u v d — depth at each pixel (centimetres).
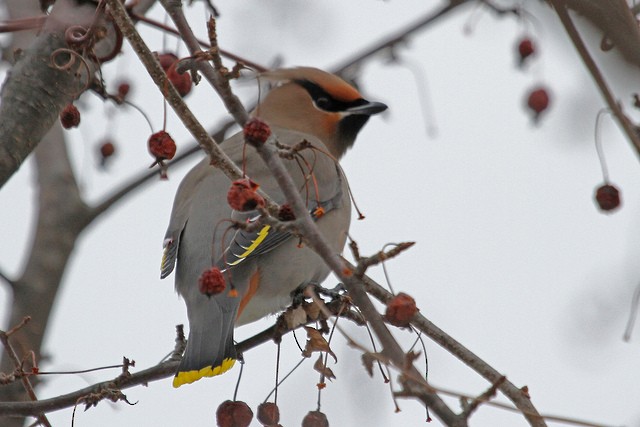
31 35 1336
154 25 1042
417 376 675
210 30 755
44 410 912
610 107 791
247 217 1088
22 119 945
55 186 1445
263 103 1371
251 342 1007
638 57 634
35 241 1414
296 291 1144
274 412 891
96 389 933
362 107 1353
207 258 1079
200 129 759
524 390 827
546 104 1163
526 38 1173
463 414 675
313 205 1181
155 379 973
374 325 683
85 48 916
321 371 845
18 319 1357
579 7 644
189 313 1051
